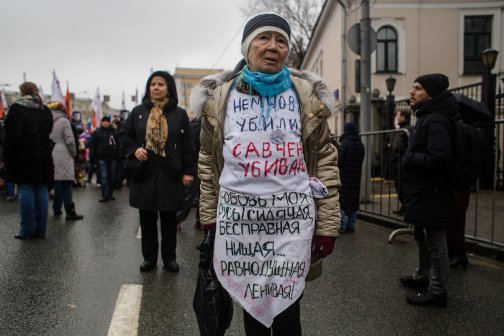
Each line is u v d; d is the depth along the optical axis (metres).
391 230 6.40
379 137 7.45
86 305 3.29
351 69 15.77
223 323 2.05
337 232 1.99
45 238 5.55
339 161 6.06
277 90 1.91
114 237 5.63
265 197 1.88
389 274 4.20
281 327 1.95
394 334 2.89
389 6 15.82
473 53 16.16
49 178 5.57
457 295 3.64
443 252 3.36
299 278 1.89
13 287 3.67
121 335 2.81
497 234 5.41
